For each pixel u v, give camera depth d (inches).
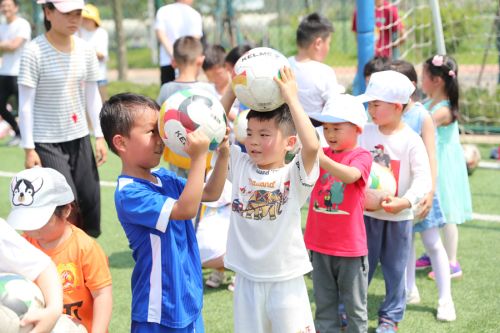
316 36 204.8
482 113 378.3
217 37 507.2
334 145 132.6
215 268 175.5
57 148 174.7
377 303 168.7
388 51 294.7
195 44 197.6
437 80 176.1
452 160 176.7
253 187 115.8
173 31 277.7
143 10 1093.1
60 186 101.0
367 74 172.7
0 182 305.4
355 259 131.4
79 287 101.0
